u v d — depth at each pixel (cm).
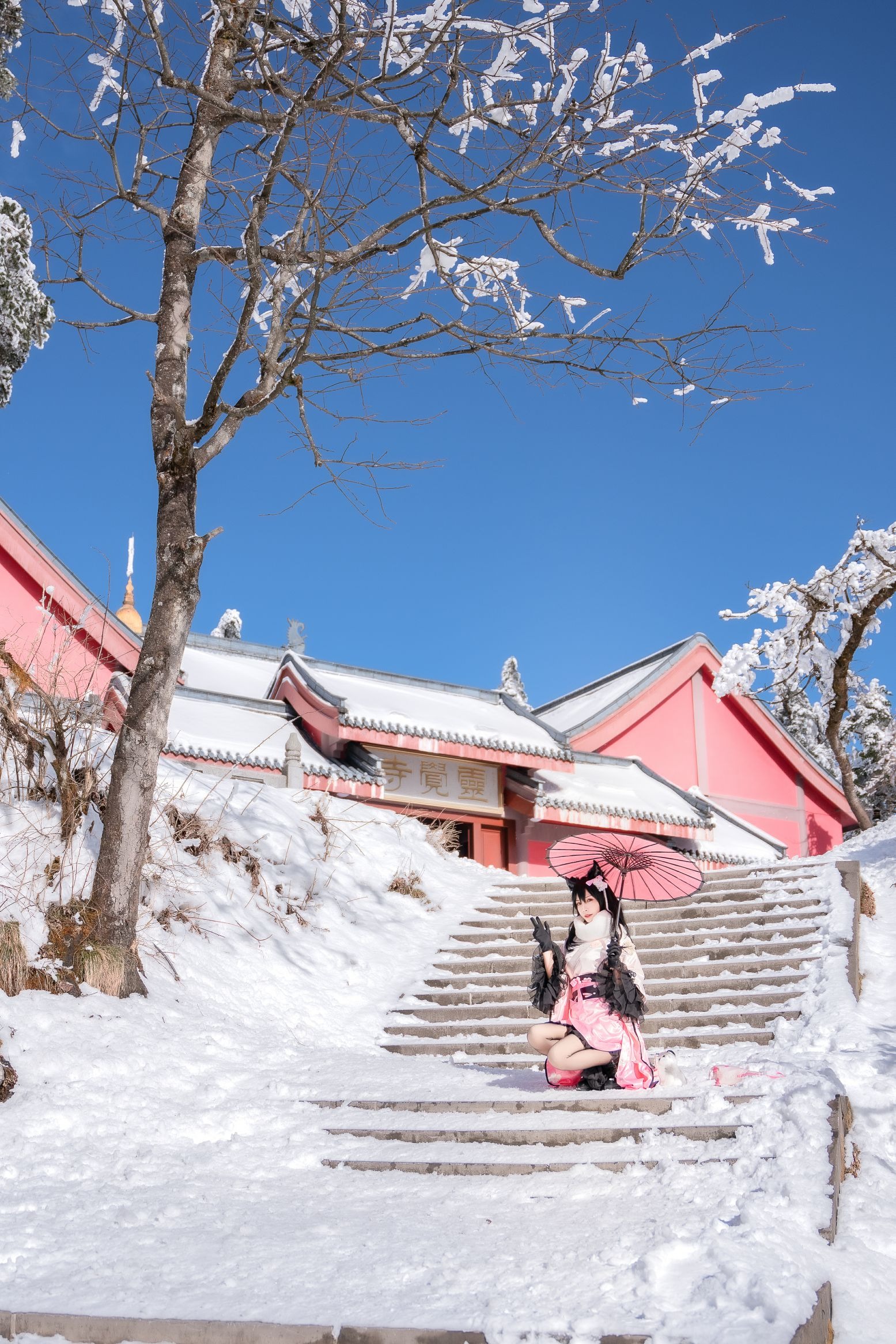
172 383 919
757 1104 566
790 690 2375
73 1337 371
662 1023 878
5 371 1230
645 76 794
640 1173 521
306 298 865
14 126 880
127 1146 600
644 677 2452
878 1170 552
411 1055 916
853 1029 761
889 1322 384
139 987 829
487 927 1245
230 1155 595
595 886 737
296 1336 357
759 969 959
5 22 1179
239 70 1007
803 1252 409
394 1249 433
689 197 785
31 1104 629
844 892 1088
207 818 1181
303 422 955
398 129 842
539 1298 375
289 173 801
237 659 2262
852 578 2183
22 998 738
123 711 1573
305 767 1677
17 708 941
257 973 983
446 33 831
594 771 2205
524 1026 926
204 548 877
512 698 2150
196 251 943
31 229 1234
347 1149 608
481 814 1941
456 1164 557
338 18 796
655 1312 354
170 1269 416
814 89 764
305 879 1204
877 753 3259
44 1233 457
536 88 834
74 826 893
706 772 2525
